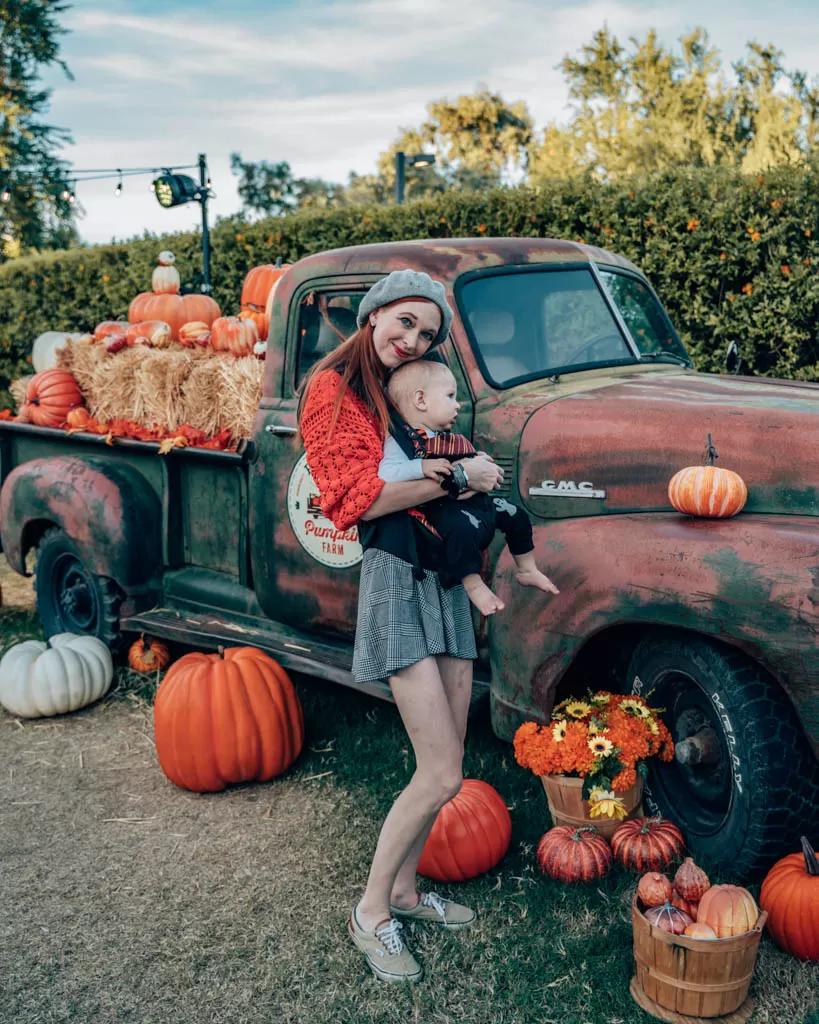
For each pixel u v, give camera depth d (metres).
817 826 2.79
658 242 6.98
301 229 9.34
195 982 2.71
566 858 3.05
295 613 4.20
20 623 6.07
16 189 22.30
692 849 3.06
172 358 4.89
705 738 2.99
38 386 5.57
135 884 3.21
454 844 3.09
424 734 2.59
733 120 16.84
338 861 3.31
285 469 4.12
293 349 4.17
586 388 3.61
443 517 2.55
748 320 6.72
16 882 3.24
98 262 12.16
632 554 2.96
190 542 4.84
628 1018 2.49
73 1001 2.64
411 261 3.79
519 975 2.68
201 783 3.80
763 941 2.75
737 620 2.68
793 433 2.96
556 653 3.16
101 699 4.87
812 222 6.47
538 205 7.65
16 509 5.31
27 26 22.12
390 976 2.68
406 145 46.91
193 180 7.71
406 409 2.61
